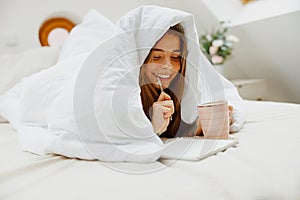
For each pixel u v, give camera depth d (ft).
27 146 2.82
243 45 8.48
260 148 2.49
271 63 8.30
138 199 1.68
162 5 8.60
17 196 1.80
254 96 8.27
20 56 5.63
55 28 7.67
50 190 1.84
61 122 2.56
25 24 7.14
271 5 7.32
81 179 1.99
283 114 3.76
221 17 8.21
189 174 2.02
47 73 3.42
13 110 4.20
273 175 2.05
